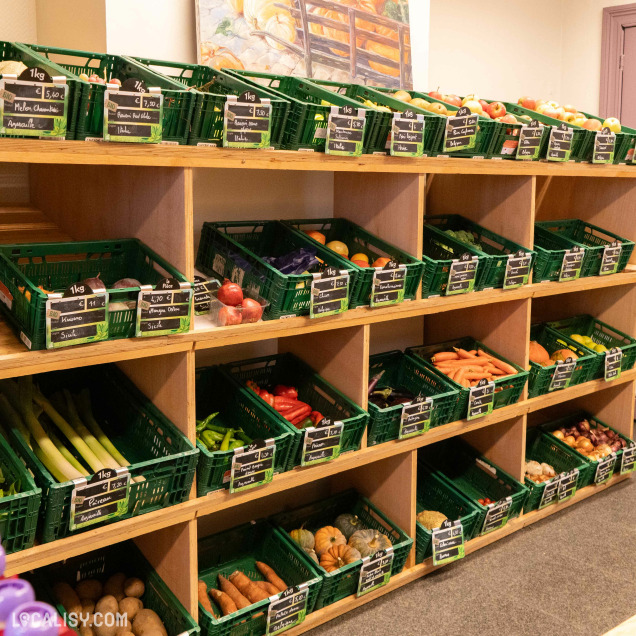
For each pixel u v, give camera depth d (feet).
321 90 7.68
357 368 7.84
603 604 8.24
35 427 6.36
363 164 7.16
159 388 6.81
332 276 7.02
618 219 11.03
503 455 9.97
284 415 7.86
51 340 5.36
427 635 7.64
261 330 6.70
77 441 6.56
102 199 7.16
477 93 13.53
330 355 8.26
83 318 5.50
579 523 10.09
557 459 11.03
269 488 7.06
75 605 6.82
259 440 6.72
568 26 14.71
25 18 8.22
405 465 8.48
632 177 10.64
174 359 6.48
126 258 6.82
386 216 8.34
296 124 6.59
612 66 14.08
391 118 7.29
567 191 11.64
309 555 7.95
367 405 7.92
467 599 8.31
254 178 8.54
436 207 10.49
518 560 9.12
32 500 5.37
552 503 10.21
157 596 7.26
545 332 11.39
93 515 5.77
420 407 8.08
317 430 7.18
